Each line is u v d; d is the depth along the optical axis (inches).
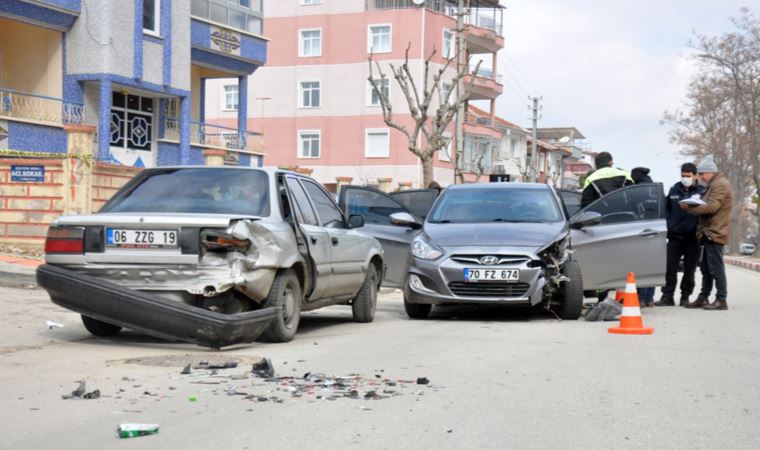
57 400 215.2
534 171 2551.7
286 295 332.2
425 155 1119.0
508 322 420.8
